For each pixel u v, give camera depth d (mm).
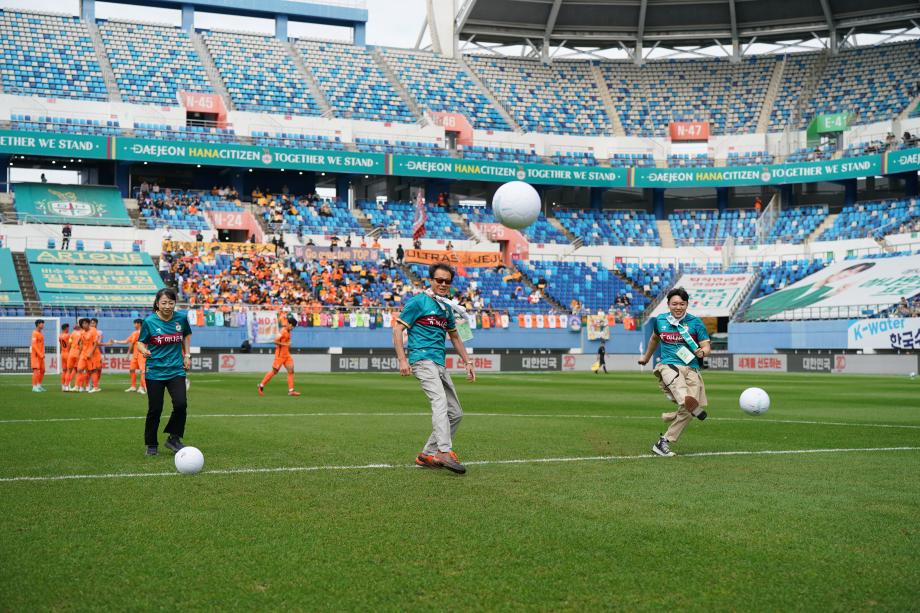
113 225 54906
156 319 11695
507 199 21625
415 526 7328
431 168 62219
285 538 6922
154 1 65562
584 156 67000
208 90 61906
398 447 12562
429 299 10617
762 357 50219
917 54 67375
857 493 8820
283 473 10070
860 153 62969
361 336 52406
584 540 6863
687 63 73438
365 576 5926
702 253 64750
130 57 62312
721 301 59031
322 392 26703
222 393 26141
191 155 57250
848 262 58344
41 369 27578
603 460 11219
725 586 5719
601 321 57188
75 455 11648
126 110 57812
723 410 20109
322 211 61625
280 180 64875
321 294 54094
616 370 54750
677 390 11508
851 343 50875
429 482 9461
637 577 5906
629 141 68125
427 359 10516
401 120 65062
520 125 68438
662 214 68438
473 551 6543
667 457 11523
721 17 70875
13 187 56312
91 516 7695
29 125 55250
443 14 73500
